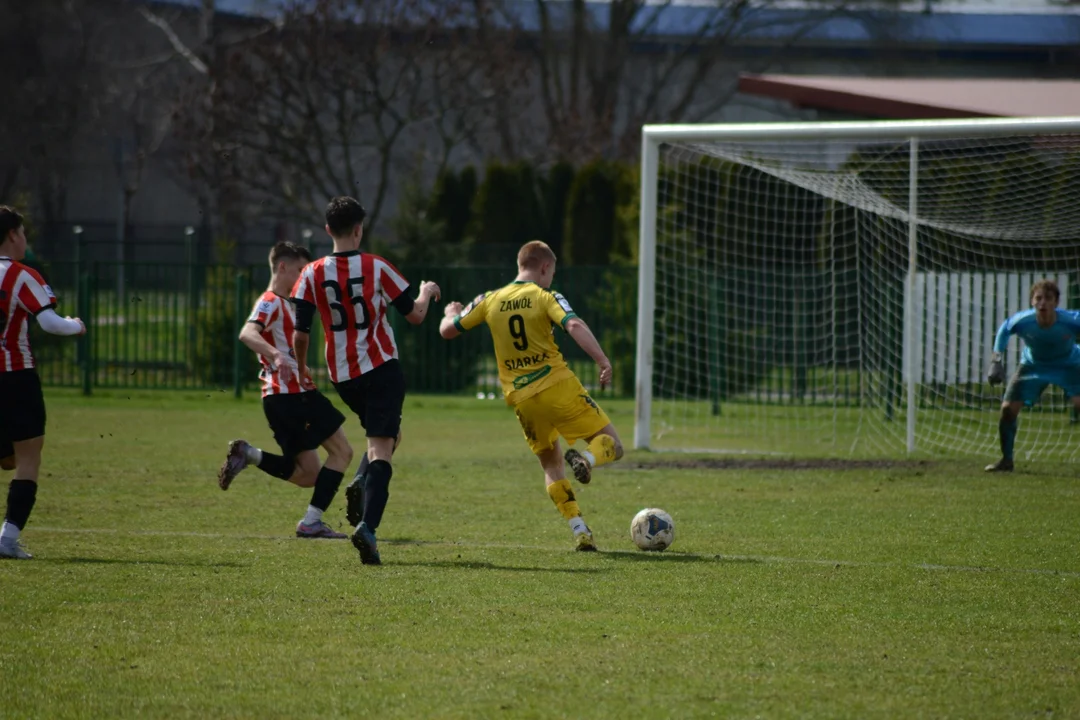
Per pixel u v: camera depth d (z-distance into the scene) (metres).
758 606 16.25
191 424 46.69
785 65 123.38
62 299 62.25
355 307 19.72
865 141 39.00
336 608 15.88
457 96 91.50
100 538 21.61
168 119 107.81
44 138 116.31
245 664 13.23
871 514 25.47
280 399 22.34
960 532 23.06
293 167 89.88
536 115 121.62
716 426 50.66
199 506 25.92
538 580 17.88
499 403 59.91
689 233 59.81
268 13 104.12
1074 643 14.41
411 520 24.33
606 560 19.72
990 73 121.88
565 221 80.94
